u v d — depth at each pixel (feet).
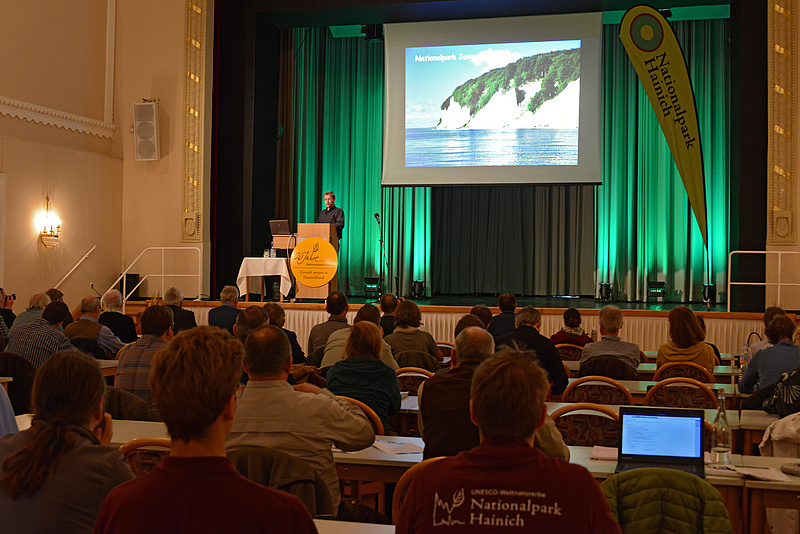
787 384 11.11
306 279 31.09
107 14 35.99
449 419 8.54
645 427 8.36
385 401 11.06
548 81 36.27
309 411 7.99
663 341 29.17
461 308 30.58
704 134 38.86
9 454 5.49
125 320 21.90
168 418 4.18
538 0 34.73
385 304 20.66
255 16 36.09
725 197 38.73
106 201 35.37
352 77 42.60
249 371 8.10
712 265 38.99
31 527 5.15
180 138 35.55
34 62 32.32
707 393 12.54
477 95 37.01
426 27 37.47
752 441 10.78
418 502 4.89
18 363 14.82
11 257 30.71
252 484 4.23
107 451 5.49
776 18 30.96
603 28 40.01
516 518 4.62
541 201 42.65
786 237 30.66
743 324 28.76
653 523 6.21
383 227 42.63
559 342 20.35
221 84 36.19
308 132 42.34
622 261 40.14
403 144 37.76
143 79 35.99
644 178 39.63
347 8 35.60
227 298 21.75
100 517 4.23
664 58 30.53
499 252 43.57
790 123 30.73
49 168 32.48
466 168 37.11
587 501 4.66
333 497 8.18
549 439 7.68
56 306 17.71
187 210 35.32
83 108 34.81
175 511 4.07
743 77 31.94
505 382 4.87
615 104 39.91
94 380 5.61
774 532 9.43
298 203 42.32
